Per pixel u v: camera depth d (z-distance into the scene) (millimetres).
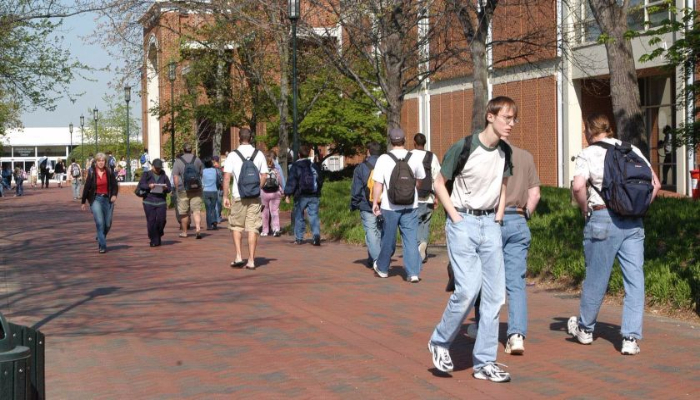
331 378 6922
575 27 22172
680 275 10031
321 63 23797
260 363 7465
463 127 38781
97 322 9547
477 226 6656
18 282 12797
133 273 13750
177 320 9578
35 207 36250
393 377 6934
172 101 36438
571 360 7418
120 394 6562
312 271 13703
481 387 6605
